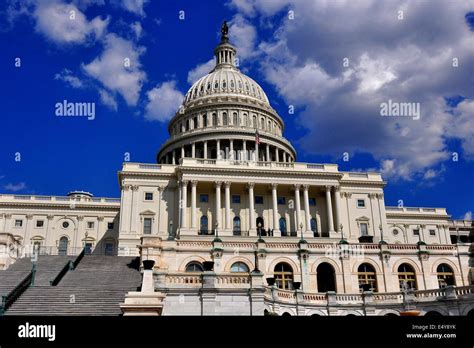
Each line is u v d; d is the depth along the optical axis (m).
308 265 43.66
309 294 37.56
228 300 28.50
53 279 32.62
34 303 26.53
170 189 73.00
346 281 43.44
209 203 73.62
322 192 76.00
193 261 43.00
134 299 22.19
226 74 109.31
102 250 83.38
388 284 43.94
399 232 87.88
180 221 68.75
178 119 105.69
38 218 84.00
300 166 75.38
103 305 26.52
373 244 45.31
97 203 85.50
